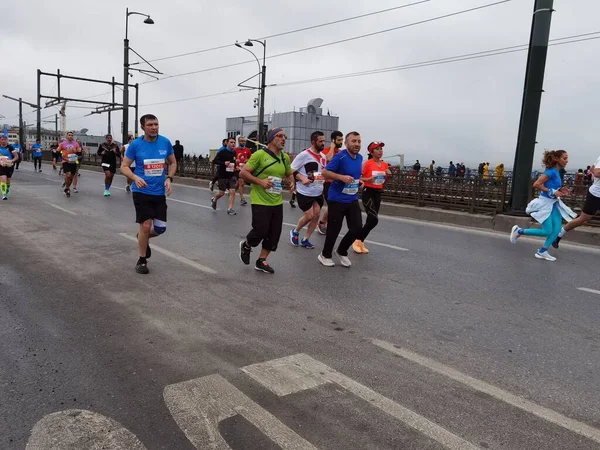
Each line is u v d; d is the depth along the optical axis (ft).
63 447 8.84
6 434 9.18
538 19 34.55
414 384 11.35
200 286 18.84
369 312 16.37
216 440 9.12
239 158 47.16
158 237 28.63
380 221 40.06
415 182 43.70
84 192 52.26
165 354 12.68
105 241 26.63
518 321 15.93
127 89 94.32
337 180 21.22
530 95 35.01
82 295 17.37
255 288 18.79
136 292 17.85
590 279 21.86
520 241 31.86
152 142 19.63
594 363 12.80
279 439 9.18
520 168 35.53
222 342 13.52
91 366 11.95
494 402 10.63
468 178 39.32
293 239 27.45
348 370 11.99
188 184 71.92
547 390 11.25
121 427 9.48
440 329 14.98
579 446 9.11
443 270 22.86
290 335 14.15
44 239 26.73
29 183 62.18
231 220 36.22
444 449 8.93
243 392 10.84
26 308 15.90
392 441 9.16
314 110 190.39
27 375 11.44
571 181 36.09
